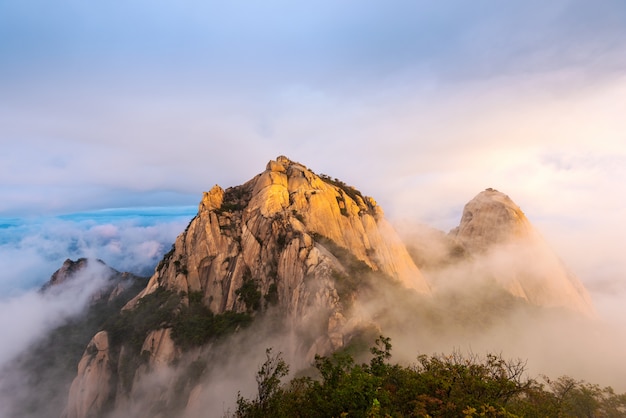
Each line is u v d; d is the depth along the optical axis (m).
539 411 25.45
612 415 40.50
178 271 108.12
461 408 21.56
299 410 25.97
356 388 21.95
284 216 109.31
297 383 32.12
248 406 29.52
